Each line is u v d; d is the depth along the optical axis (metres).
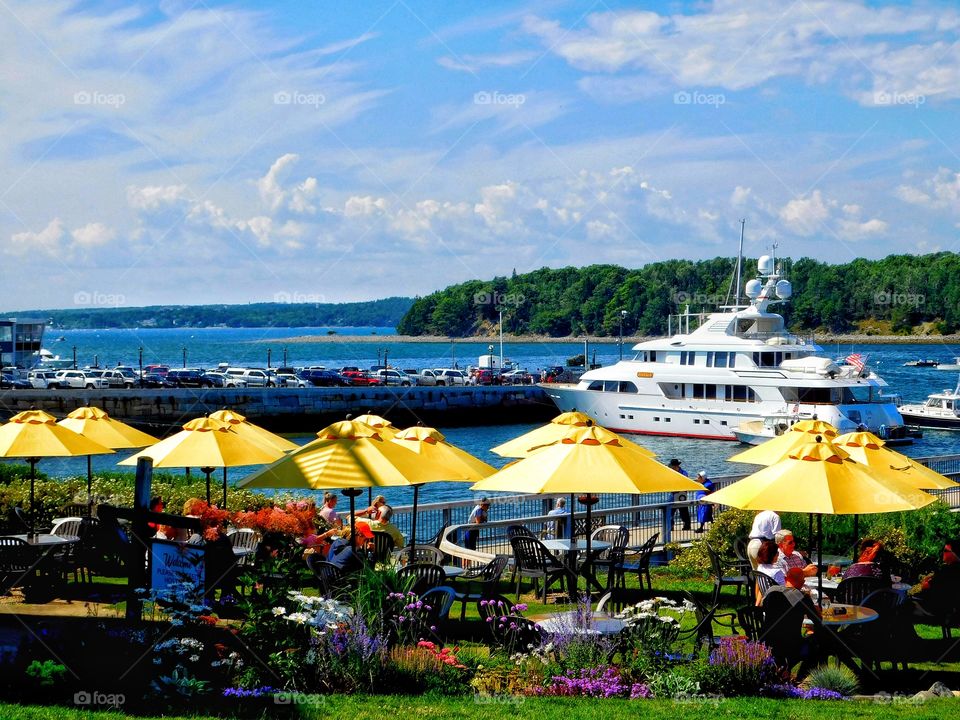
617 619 13.34
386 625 12.43
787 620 13.27
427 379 114.19
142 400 84.88
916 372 151.88
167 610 12.09
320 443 15.88
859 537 22.38
